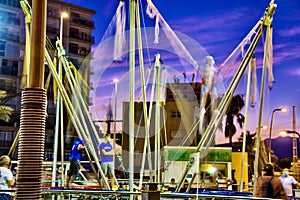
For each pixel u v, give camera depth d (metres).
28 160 4.85
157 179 10.20
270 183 8.34
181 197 7.94
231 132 37.09
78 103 10.26
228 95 9.75
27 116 4.94
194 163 9.62
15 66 46.38
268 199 6.88
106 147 10.30
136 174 10.65
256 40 9.95
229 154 25.19
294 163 27.77
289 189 11.37
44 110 5.04
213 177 15.27
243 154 12.40
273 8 10.07
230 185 16.27
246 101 12.16
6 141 42.66
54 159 13.30
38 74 5.05
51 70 10.55
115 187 9.88
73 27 50.72
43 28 5.11
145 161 10.20
